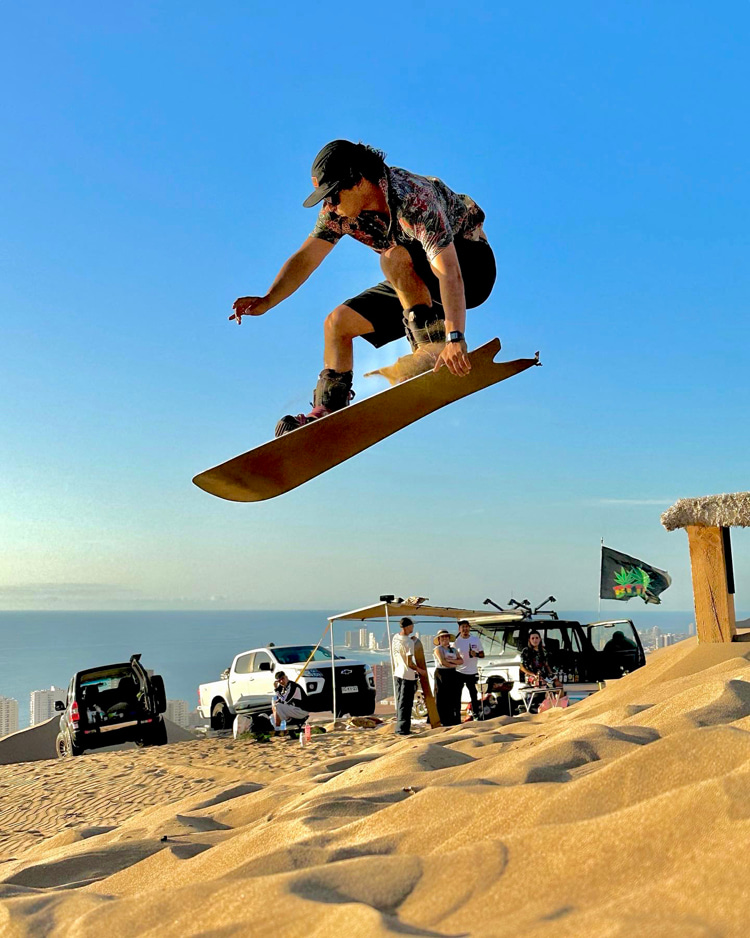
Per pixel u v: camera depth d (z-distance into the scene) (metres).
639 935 0.88
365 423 3.64
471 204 3.65
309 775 4.09
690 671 5.17
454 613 15.30
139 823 3.60
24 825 7.79
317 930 1.10
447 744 4.14
